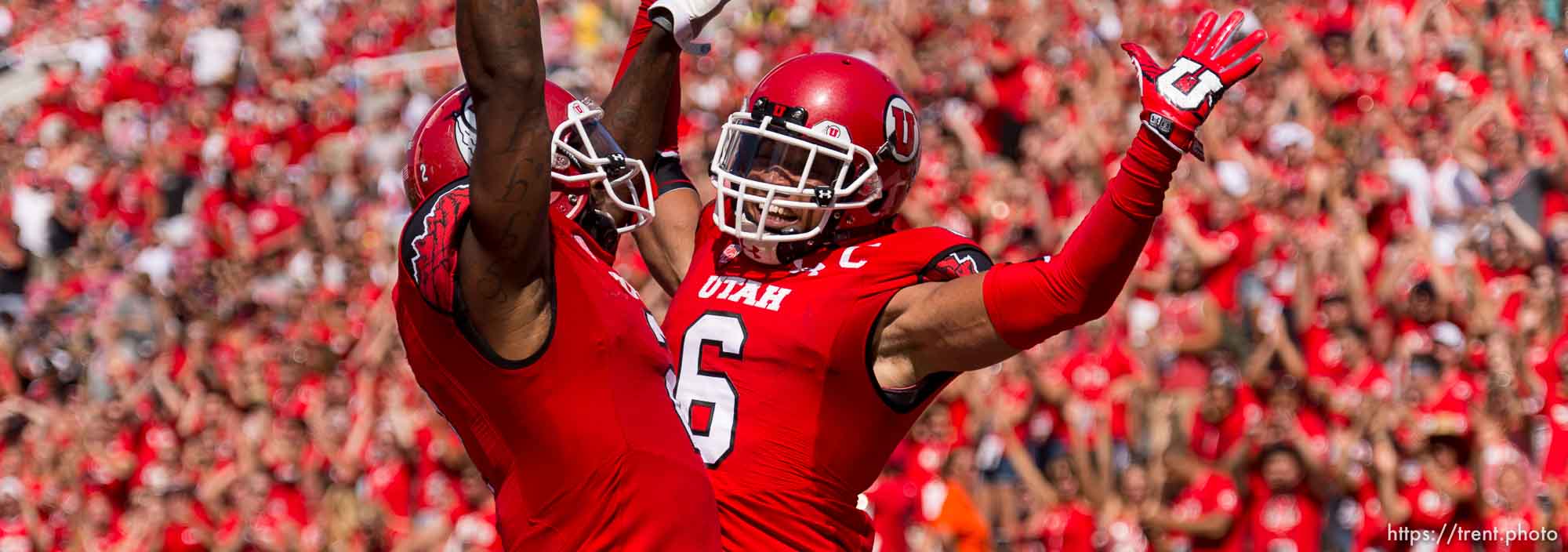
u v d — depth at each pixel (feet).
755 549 16.57
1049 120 59.67
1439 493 40.65
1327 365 44.27
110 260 73.26
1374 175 50.85
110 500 55.72
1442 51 57.11
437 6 88.53
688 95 73.92
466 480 48.21
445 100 15.87
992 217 55.16
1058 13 66.80
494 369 14.78
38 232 76.07
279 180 74.43
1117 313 48.62
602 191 16.52
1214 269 48.42
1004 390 47.03
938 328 15.97
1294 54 58.80
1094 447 45.52
